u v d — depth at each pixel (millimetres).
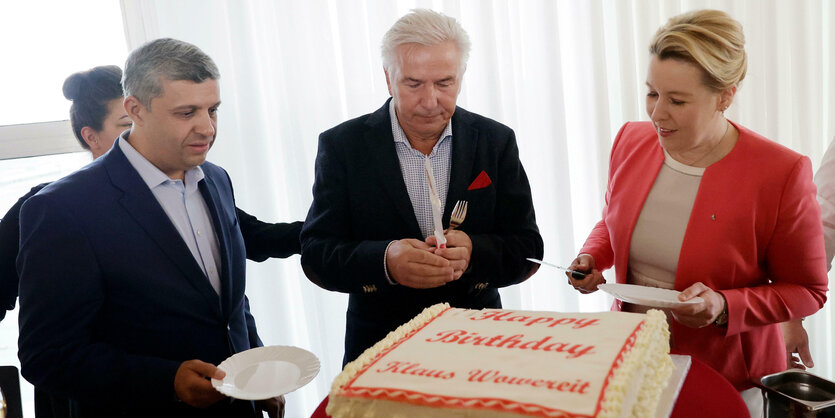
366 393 1018
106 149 1697
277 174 2422
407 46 1352
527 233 1565
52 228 1218
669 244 1483
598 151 2465
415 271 1355
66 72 2424
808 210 1356
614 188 1626
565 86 2502
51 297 1216
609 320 1208
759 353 1459
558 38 2381
